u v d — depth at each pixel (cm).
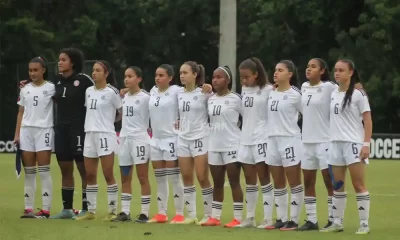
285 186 3412
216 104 3462
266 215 3438
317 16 11612
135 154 3597
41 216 3744
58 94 3703
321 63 3341
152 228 3294
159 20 12812
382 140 8912
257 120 3412
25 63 11131
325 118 3312
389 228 3438
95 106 3638
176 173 3578
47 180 3756
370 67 11131
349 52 11238
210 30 12950
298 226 3441
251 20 12431
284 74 3369
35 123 3722
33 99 3722
